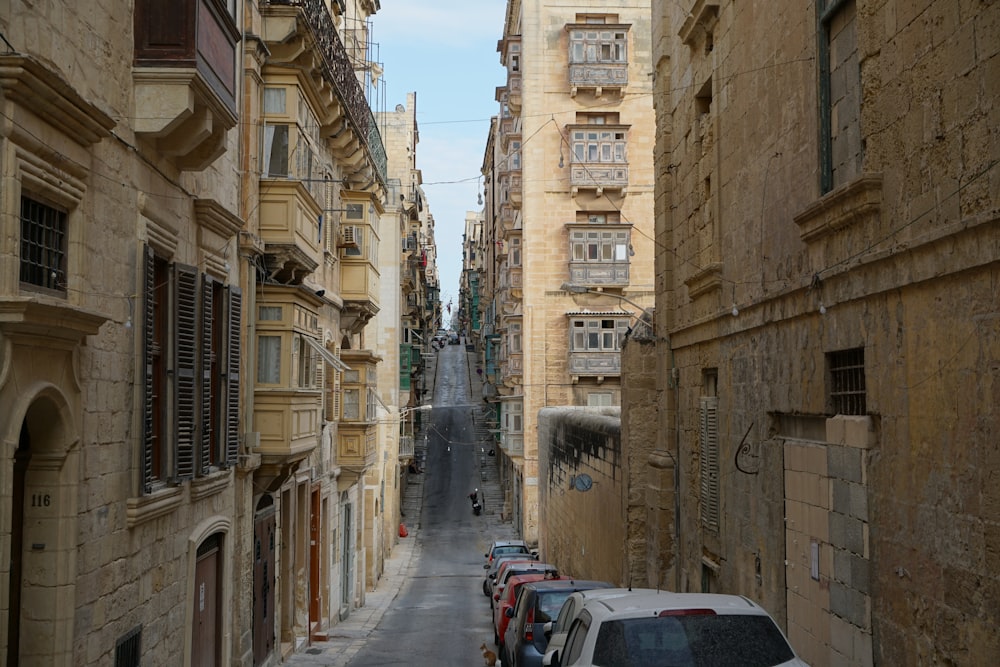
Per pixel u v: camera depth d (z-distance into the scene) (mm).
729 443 13328
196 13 10102
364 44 29922
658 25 18031
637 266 42719
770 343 11516
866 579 8523
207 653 13406
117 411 9688
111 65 9477
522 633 12930
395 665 17938
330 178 22141
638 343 18516
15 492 8383
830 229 9305
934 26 7277
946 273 7031
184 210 11961
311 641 21094
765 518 11641
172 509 11305
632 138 43125
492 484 62656
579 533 25938
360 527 29547
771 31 11562
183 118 10148
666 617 7332
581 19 43719
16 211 7371
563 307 43031
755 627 7352
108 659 9422
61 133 8266
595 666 7070
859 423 8664
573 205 43156
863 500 8586
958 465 6922
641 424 18438
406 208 53219
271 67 16516
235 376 14180
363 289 24859
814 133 10047
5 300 7121
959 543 6895
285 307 16078
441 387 98250
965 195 6809
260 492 16203
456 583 34938
